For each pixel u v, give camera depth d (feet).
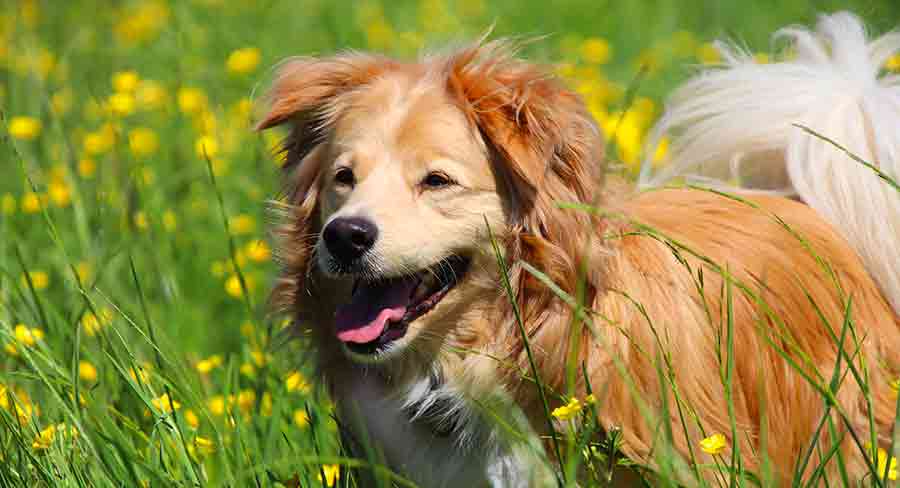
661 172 23.36
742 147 22.12
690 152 22.82
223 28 44.93
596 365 17.61
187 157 33.91
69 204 30.04
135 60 43.01
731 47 30.83
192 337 25.31
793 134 21.25
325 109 19.76
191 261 29.17
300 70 19.89
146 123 36.19
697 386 17.70
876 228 20.11
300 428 21.02
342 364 19.93
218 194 22.07
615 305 17.70
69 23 50.49
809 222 20.03
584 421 16.85
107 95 34.19
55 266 27.35
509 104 17.67
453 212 18.25
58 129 28.96
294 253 19.83
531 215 17.93
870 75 22.15
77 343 18.97
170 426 18.12
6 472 17.93
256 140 31.60
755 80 22.16
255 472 17.43
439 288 19.07
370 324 18.58
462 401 19.11
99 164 31.99
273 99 20.01
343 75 19.62
